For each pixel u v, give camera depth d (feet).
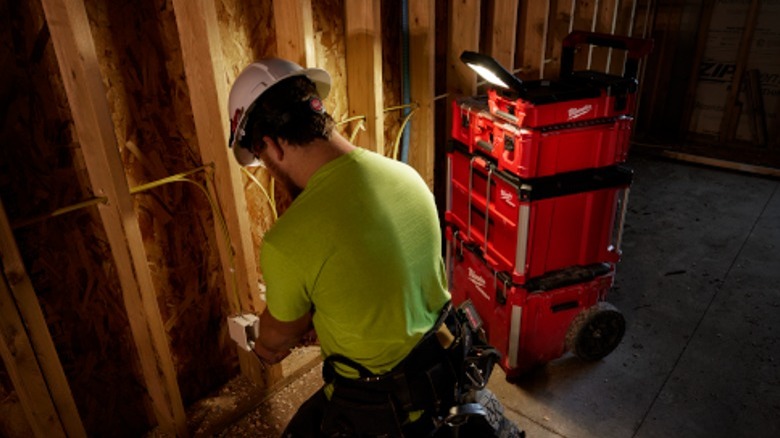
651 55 16.96
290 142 3.80
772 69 15.60
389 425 4.34
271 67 4.30
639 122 17.98
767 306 9.77
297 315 4.09
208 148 6.56
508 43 9.89
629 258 11.33
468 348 4.95
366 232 3.70
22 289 5.34
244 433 7.57
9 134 5.30
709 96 16.72
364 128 8.27
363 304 3.82
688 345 8.89
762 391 7.93
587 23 11.94
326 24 7.78
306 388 8.25
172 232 6.96
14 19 5.07
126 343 6.93
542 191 6.89
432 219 4.14
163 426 7.38
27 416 5.78
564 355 8.73
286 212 3.80
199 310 7.62
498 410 5.14
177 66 6.39
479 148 7.75
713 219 12.78
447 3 9.48
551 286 7.50
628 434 7.29
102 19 5.66
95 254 6.29
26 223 5.42
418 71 8.93
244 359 8.17
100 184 5.74
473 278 8.55
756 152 16.21
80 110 5.37
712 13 15.83
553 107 6.61
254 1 6.93
